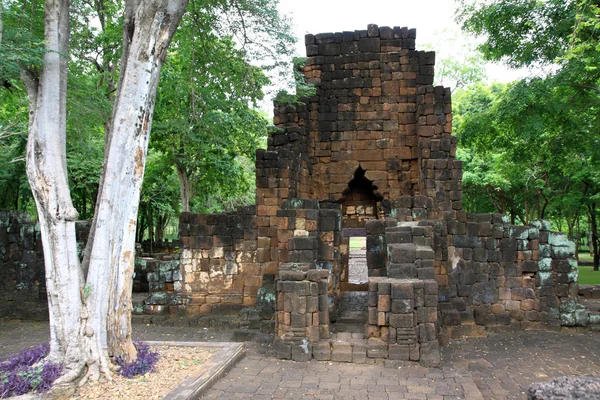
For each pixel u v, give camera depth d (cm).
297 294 875
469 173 2462
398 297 834
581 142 1719
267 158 1281
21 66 691
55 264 682
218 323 1184
